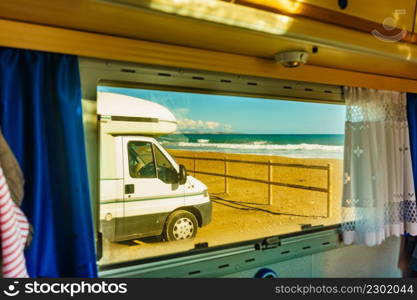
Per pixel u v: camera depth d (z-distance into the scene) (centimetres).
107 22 92
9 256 71
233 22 86
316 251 163
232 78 135
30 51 96
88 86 109
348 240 168
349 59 134
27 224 81
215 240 150
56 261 99
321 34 103
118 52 106
